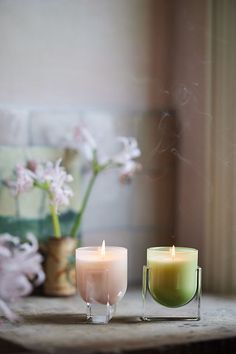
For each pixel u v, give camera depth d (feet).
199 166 5.23
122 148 5.24
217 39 5.08
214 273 5.10
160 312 4.12
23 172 4.45
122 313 4.15
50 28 4.97
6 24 4.81
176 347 3.38
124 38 5.23
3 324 3.86
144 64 5.31
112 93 5.20
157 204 5.39
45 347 3.33
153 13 5.34
